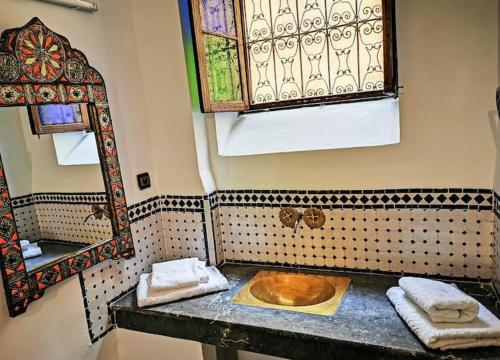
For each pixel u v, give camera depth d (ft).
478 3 4.31
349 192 5.40
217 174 6.17
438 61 4.60
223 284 5.39
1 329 4.02
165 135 5.98
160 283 5.25
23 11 4.16
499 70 4.29
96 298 5.13
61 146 4.52
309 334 4.20
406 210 5.14
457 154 4.75
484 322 3.92
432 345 3.73
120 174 5.33
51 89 4.36
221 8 5.50
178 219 6.23
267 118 6.21
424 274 5.24
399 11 4.65
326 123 5.70
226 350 6.32
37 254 4.29
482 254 4.89
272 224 5.98
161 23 5.60
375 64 5.44
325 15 5.57
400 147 5.00
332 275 5.64
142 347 5.74
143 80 5.92
